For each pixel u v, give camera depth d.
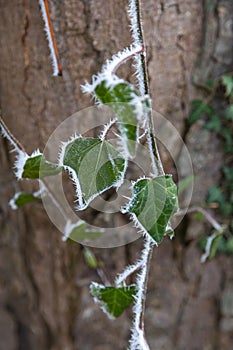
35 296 0.54
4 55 0.44
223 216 0.49
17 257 0.53
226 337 0.53
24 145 0.46
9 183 0.48
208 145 0.47
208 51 0.45
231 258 0.50
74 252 0.50
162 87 0.45
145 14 0.42
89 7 0.42
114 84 0.35
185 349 0.54
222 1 0.44
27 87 0.45
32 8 0.42
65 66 0.43
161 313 0.52
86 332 0.54
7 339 0.58
